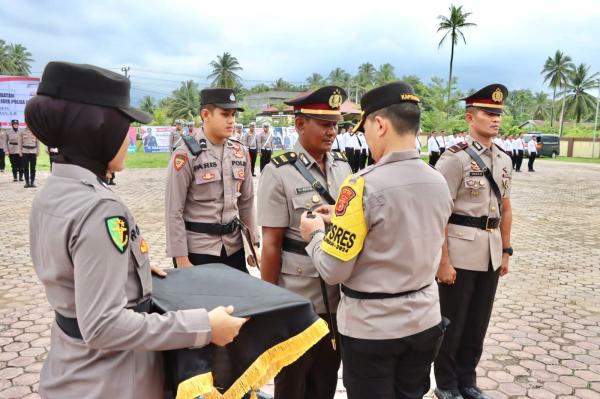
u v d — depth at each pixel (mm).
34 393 2801
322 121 2166
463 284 2730
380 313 1724
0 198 10164
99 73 1239
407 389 1843
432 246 1752
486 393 2959
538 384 3076
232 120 2895
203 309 1293
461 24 42156
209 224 2844
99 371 1269
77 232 1156
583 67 59250
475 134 2793
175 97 74562
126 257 1213
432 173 1794
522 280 5320
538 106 74750
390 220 1656
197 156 2805
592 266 5949
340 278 1698
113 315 1147
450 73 43250
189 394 1256
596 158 35375
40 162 19484
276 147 27641
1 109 16516
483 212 2732
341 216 1678
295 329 1456
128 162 21500
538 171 21797
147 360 1335
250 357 1393
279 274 2270
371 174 1711
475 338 2844
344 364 1881
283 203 2197
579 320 4172
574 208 10898
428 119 37281
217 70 75312
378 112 1757
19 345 3402
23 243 6336
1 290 4535
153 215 8594
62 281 1233
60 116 1211
